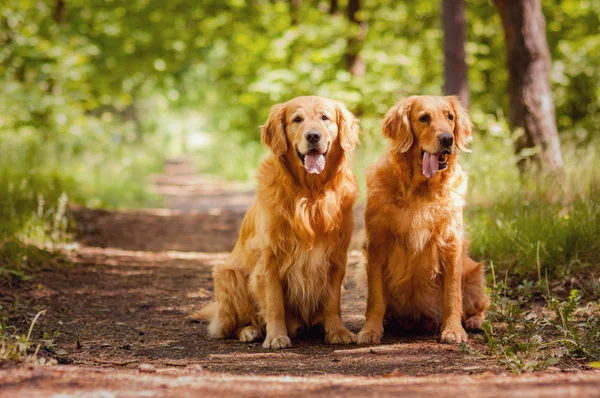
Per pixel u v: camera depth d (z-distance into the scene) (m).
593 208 7.84
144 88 36.66
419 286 5.93
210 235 12.98
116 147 25.91
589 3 21.77
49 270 8.43
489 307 6.21
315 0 26.31
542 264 7.42
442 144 5.51
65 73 20.42
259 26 25.09
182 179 32.50
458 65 15.59
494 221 8.40
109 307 7.17
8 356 4.43
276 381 3.97
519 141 12.07
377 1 25.05
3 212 9.88
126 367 4.67
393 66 22.83
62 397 3.38
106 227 12.81
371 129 18.19
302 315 6.10
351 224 5.99
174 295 7.84
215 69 27.61
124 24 26.27
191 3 26.31
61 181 15.01
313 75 21.89
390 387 3.73
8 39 20.94
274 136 5.95
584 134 15.06
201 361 5.02
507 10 12.02
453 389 3.53
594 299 6.62
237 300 6.16
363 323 6.57
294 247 5.82
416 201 5.67
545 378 3.88
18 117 18.77
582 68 21.12
